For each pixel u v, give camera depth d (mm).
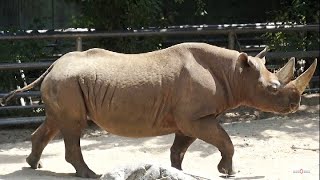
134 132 19484
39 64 28453
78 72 19250
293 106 19078
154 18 31766
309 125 29250
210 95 19016
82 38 29250
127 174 15102
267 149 25078
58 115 19453
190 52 19375
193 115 18938
